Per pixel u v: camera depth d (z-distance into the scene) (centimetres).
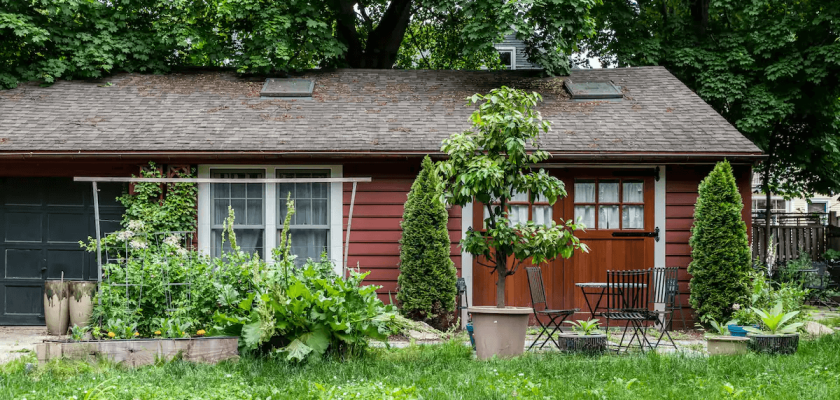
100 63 1276
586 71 1374
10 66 1248
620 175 1077
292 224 1064
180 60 1445
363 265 1060
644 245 1072
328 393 555
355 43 1775
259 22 1338
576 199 1080
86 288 945
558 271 1075
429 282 981
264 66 1302
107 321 804
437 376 634
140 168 1031
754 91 1459
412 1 1777
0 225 1067
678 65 1510
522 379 609
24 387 598
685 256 1069
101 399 534
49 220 1070
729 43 1508
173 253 886
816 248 1547
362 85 1280
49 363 675
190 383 607
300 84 1260
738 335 832
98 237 847
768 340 750
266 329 677
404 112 1161
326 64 1708
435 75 1341
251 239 1065
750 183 1081
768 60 1496
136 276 826
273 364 671
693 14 1634
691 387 587
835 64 1420
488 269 1068
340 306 710
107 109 1139
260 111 1150
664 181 1073
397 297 999
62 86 1223
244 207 1064
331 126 1101
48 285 952
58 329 951
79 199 1070
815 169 1619
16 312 1064
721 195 997
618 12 1577
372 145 1038
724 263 980
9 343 897
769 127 1510
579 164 1062
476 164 701
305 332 705
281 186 1067
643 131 1091
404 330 934
